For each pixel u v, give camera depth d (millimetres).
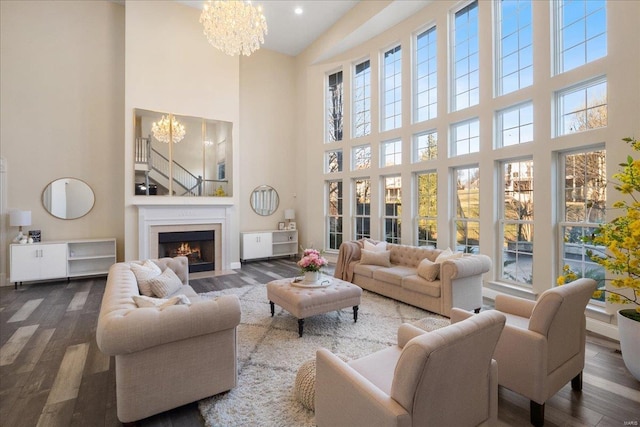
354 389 1374
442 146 5191
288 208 8383
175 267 3893
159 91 6051
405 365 1188
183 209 6191
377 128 6453
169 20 6160
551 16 3797
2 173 5227
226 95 6762
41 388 2305
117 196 6090
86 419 1959
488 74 4508
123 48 6141
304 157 8211
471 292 3832
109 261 5922
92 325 3568
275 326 3445
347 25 6426
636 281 2174
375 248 5258
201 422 1938
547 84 3811
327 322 3566
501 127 4480
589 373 2490
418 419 1213
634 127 3055
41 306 4227
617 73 3164
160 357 1899
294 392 2154
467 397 1418
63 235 5668
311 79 7875
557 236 3814
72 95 5738
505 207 4465
